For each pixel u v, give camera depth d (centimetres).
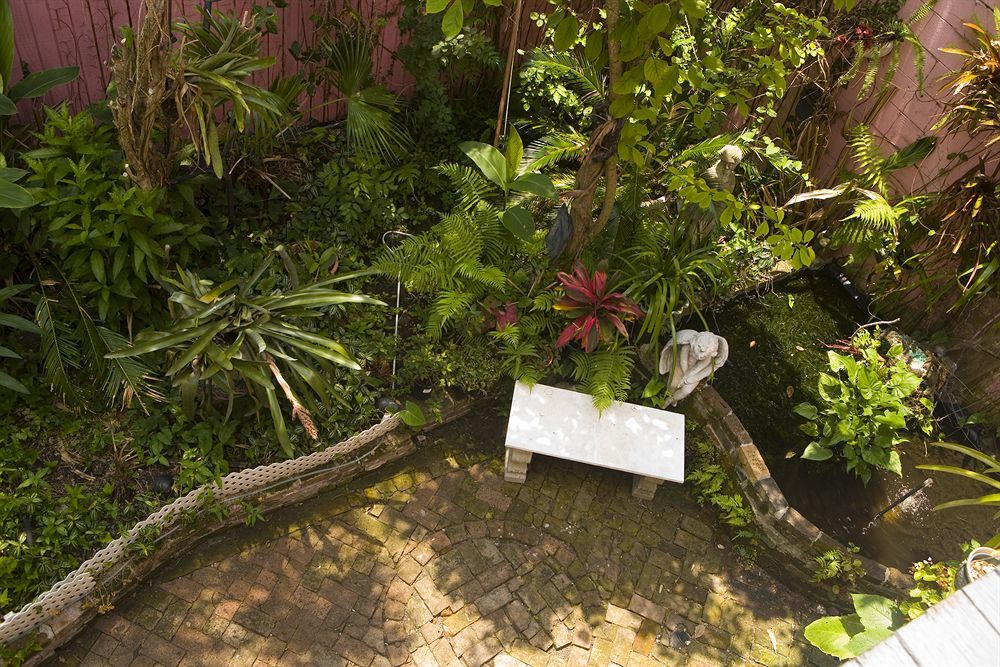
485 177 681
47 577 454
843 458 641
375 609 509
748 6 650
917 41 633
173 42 536
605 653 516
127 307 521
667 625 535
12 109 461
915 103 663
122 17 539
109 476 498
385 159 686
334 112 714
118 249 494
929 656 156
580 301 584
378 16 657
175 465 512
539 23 652
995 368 661
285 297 504
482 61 663
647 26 444
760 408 662
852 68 659
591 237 626
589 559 557
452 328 623
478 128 741
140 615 481
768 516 576
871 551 592
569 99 699
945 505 407
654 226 664
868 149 685
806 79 683
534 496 581
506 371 605
